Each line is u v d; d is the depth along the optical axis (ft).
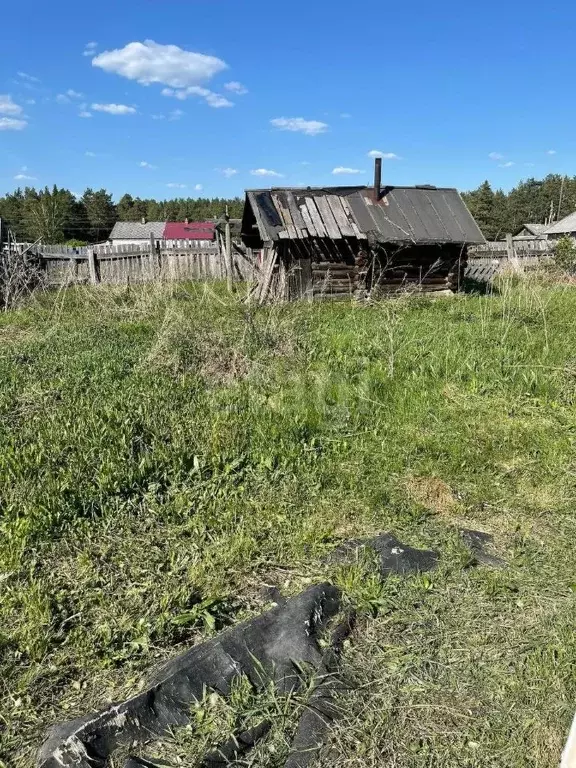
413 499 13.74
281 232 42.29
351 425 17.75
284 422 17.10
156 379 21.01
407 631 9.62
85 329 29.07
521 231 202.59
